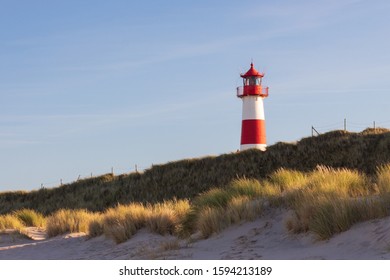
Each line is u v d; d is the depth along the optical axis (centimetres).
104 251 2086
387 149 5791
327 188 1808
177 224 2209
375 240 1312
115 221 2452
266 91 7444
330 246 1400
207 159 6956
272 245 1592
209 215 1958
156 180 6831
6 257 2205
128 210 2561
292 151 6469
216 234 1869
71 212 3212
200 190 6272
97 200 6800
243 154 6731
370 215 1459
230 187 2369
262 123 7362
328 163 6012
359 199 1578
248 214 1886
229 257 1491
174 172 6831
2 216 3706
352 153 6012
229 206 2041
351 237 1394
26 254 2238
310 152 6328
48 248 2372
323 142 6419
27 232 3081
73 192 7294
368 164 5731
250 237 1720
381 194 1614
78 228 2842
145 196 6562
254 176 6203
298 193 1864
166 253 1691
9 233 2950
